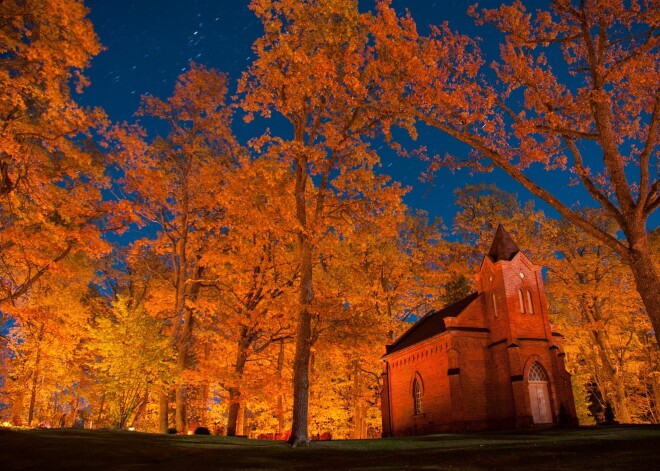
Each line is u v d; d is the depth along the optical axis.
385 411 39.84
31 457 14.09
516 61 19.86
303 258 22.78
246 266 28.06
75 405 42.31
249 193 25.58
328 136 23.02
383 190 23.95
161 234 31.94
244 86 23.59
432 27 20.25
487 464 11.87
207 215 31.80
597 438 18.38
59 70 18.27
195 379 28.72
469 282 51.31
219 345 29.75
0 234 21.45
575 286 40.94
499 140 20.08
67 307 31.61
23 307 23.33
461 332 32.97
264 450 17.97
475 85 19.45
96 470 12.77
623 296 39.56
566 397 31.58
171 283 34.31
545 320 33.16
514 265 33.84
